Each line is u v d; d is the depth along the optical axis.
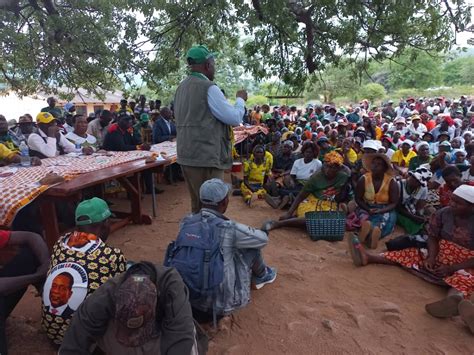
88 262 2.43
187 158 3.65
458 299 3.04
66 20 10.16
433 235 3.73
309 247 4.76
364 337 2.97
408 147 8.22
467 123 14.02
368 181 5.05
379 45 8.30
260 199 6.98
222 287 2.82
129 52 10.81
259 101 42.06
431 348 2.85
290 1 8.34
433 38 7.93
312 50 8.72
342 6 8.00
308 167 6.47
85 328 1.88
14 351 2.77
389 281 3.81
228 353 2.78
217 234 2.86
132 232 5.26
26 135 6.78
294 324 3.11
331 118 17.48
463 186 3.43
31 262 2.79
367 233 4.66
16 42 10.34
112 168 4.72
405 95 46.09
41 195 3.72
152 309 1.71
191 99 3.54
